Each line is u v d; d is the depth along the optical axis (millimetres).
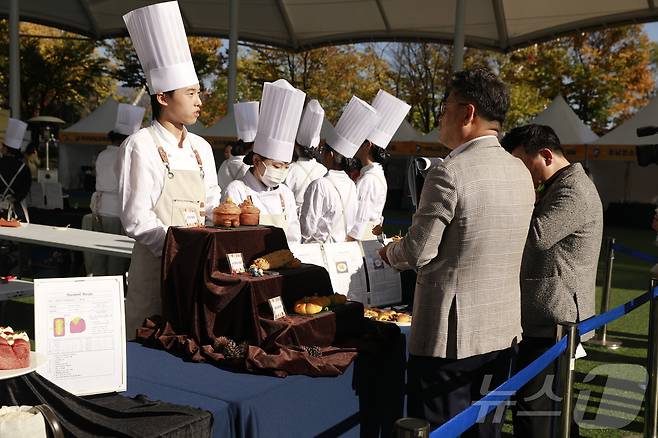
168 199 2643
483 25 18406
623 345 5418
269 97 3277
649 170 18484
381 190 4398
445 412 2152
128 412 1712
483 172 2088
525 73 25906
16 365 1553
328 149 4363
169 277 2385
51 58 29469
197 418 1729
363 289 3383
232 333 2287
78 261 7234
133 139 2621
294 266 2562
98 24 22156
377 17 19547
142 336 2455
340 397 2291
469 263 2096
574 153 14359
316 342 2334
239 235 2408
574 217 2672
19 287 4797
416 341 2184
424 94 27812
